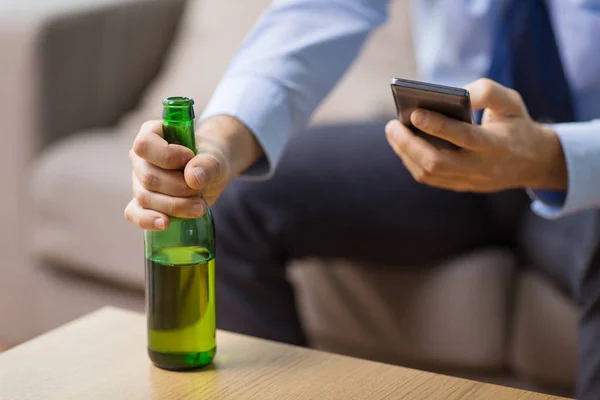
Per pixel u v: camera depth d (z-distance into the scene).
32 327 2.54
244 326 1.76
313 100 1.42
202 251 1.10
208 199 1.24
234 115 1.30
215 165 1.09
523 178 1.32
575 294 1.76
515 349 2.04
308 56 1.41
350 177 1.81
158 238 1.10
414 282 2.08
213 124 1.30
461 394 1.08
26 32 2.44
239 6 2.64
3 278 2.57
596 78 1.59
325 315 2.20
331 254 1.86
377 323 2.14
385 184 1.83
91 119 2.63
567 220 1.78
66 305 2.47
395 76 2.40
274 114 1.33
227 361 1.16
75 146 2.46
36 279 2.51
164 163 1.07
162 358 1.12
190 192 1.08
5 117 2.49
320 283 2.18
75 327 1.25
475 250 2.01
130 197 2.27
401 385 1.10
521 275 2.02
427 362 2.12
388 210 1.83
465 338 2.06
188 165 1.08
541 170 1.32
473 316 2.04
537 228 1.87
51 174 2.40
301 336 1.82
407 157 1.30
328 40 1.43
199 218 1.10
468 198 1.89
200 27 2.66
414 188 1.84
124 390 1.08
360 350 2.20
